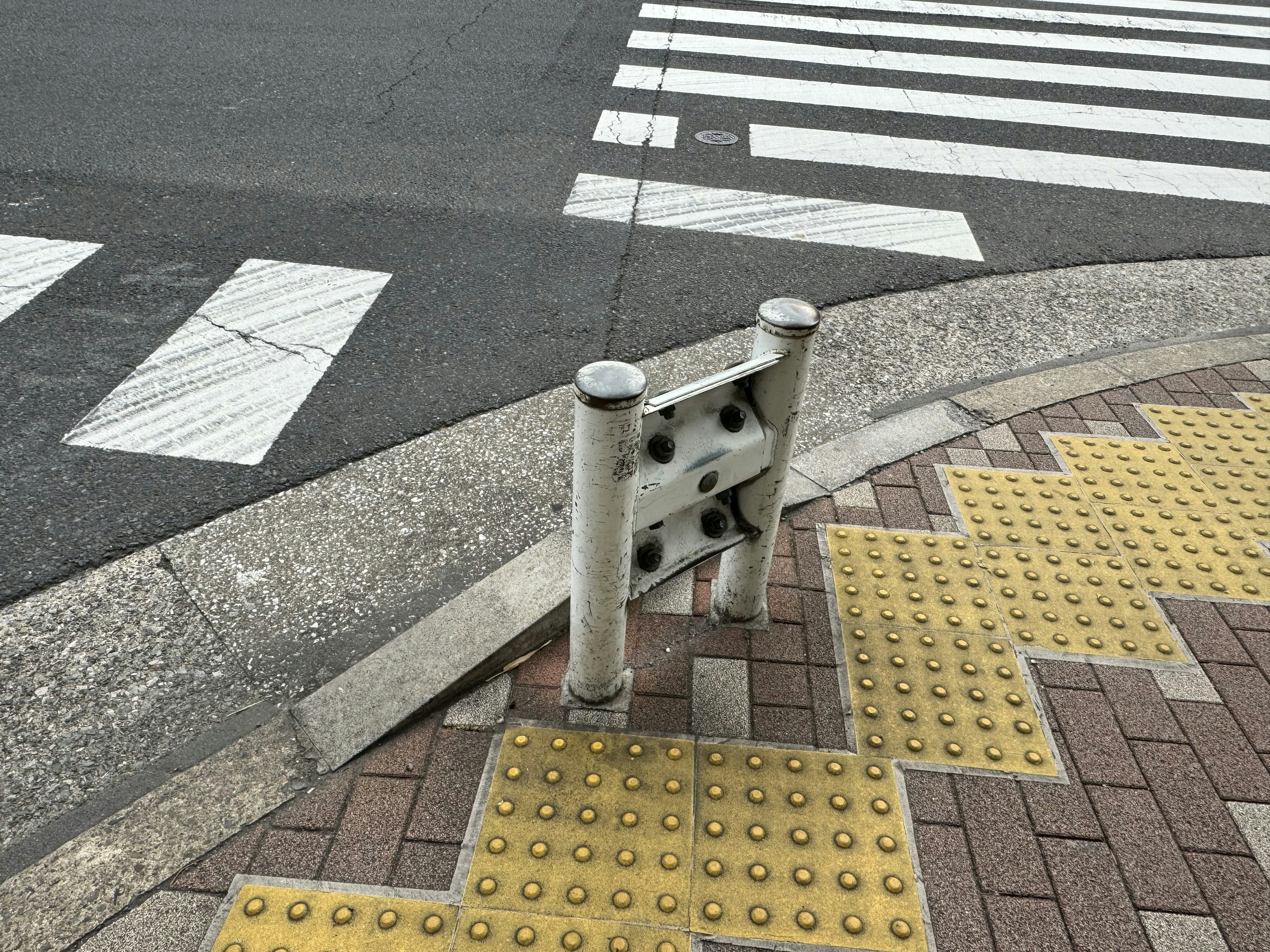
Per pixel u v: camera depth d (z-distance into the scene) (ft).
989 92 28.09
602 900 7.41
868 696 9.37
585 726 8.89
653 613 10.30
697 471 8.07
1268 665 9.93
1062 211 21.16
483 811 8.04
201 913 7.22
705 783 8.38
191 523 11.21
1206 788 8.58
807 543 11.39
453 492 11.95
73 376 13.80
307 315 15.70
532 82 26.96
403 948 7.02
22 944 7.00
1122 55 31.91
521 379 14.37
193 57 27.04
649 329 15.94
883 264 18.56
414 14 32.37
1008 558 11.26
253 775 8.26
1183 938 7.37
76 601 10.03
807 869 7.72
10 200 18.74
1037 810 8.31
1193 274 18.75
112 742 8.61
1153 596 10.81
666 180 21.57
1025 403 14.32
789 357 8.13
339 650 9.63
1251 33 34.94
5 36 27.71
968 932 7.34
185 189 19.71
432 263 17.57
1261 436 13.75
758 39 31.83
